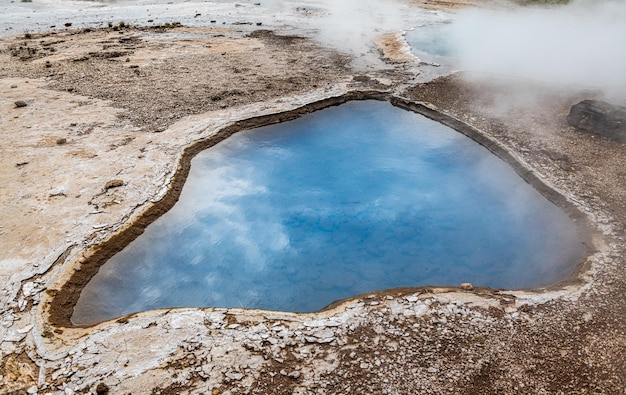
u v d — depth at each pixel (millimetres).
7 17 19328
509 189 8500
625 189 7766
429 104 11305
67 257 6066
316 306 6078
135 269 6402
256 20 20125
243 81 12445
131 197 7352
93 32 17500
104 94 11234
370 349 4855
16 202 7012
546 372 4605
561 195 7668
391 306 5461
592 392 4391
